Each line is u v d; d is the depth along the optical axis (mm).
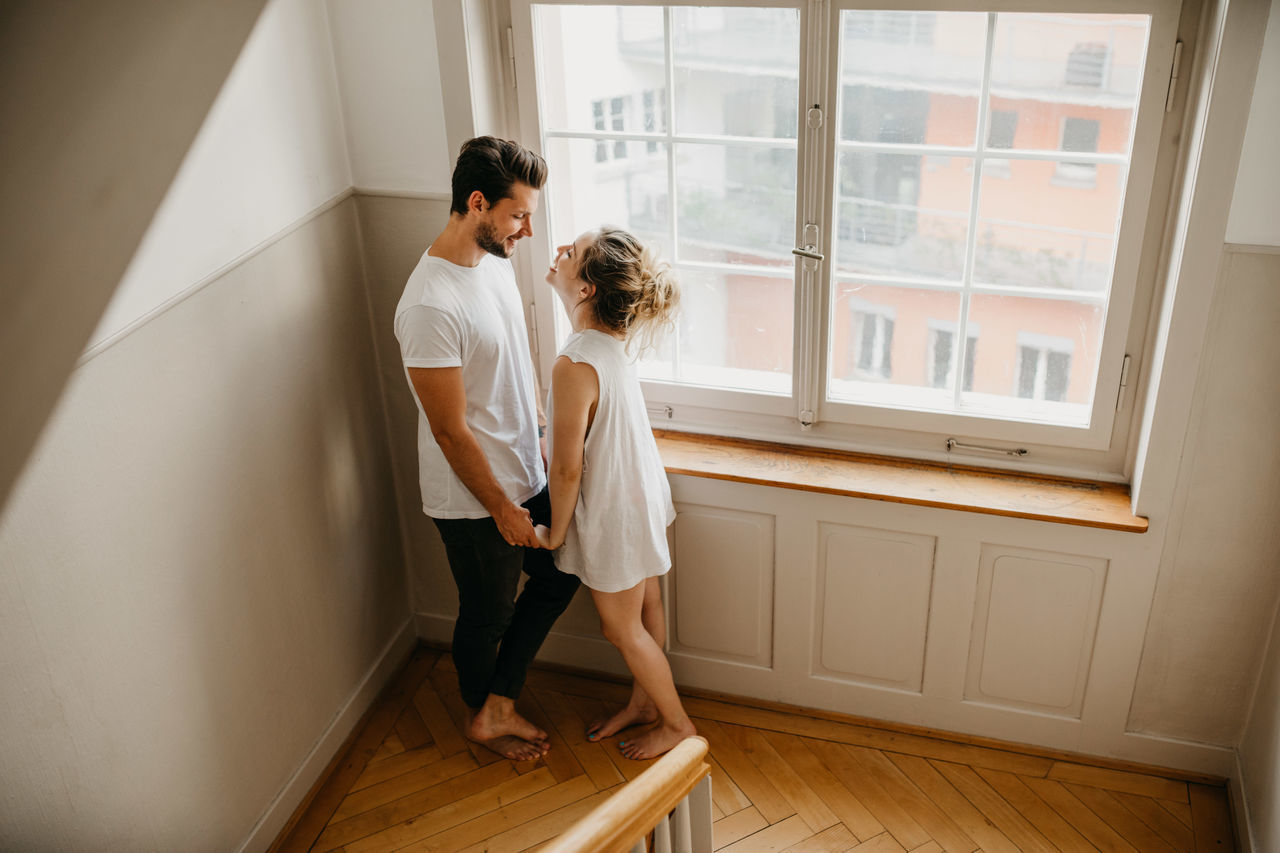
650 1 2336
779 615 2822
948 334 2477
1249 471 2262
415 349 2191
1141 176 2158
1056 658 2631
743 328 2646
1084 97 2150
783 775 2730
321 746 2732
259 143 2227
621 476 2385
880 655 2793
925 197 2346
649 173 2541
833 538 2664
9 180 1601
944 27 2166
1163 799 2609
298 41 2336
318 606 2664
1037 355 2436
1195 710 2586
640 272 2225
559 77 2504
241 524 2299
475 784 2719
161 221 1944
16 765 1750
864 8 2186
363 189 2611
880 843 2525
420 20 2371
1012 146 2240
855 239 2441
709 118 2430
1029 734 2760
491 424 2389
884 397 2605
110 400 1863
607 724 2857
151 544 2014
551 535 2428
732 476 2617
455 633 2678
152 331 1955
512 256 2709
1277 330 2109
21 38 1602
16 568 1701
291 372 2436
